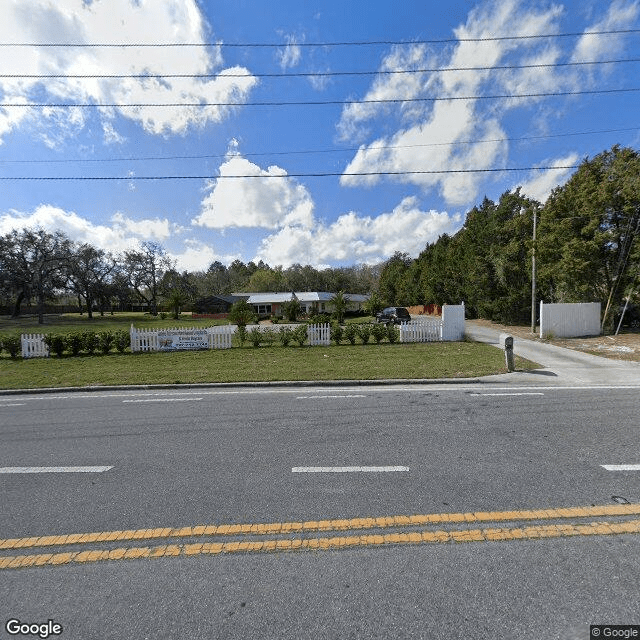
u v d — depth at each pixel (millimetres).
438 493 3320
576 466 3799
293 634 1915
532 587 2186
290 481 3625
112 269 54188
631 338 15078
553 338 15891
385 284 55781
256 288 70250
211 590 2240
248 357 12383
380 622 1975
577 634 1876
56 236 43219
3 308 58531
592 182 17391
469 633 1895
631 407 5934
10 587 2316
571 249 17047
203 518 3027
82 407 6852
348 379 8461
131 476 3828
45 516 3117
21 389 8352
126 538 2791
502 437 4680
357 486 3488
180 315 54969
